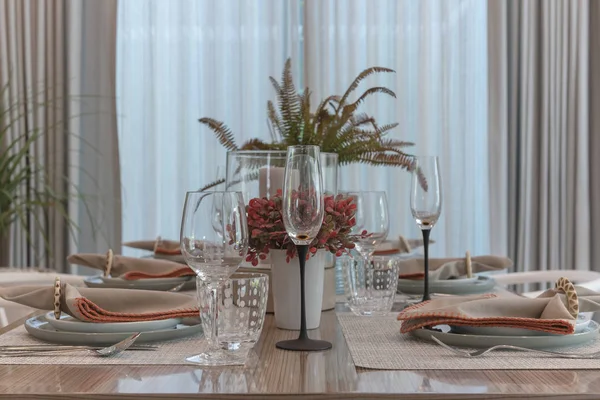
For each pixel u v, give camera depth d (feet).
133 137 14.02
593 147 13.58
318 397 2.86
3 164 12.57
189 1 13.93
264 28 13.93
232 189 5.17
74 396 2.87
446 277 6.19
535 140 13.52
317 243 4.24
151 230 13.88
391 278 4.81
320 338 4.02
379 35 13.92
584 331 3.88
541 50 13.47
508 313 3.92
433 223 5.21
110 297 4.17
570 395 2.83
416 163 5.21
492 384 2.98
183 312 4.00
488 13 13.51
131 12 13.96
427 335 3.81
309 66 13.67
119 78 13.98
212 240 3.39
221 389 2.92
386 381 3.04
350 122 6.90
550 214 13.46
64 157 13.66
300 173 3.69
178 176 13.98
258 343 3.90
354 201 5.44
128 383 3.02
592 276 7.91
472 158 13.92
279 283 4.37
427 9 13.75
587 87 13.38
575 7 13.30
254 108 13.96
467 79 13.92
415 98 13.96
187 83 13.96
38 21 13.44
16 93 13.42
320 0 13.69
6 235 13.32
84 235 13.75
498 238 13.48
